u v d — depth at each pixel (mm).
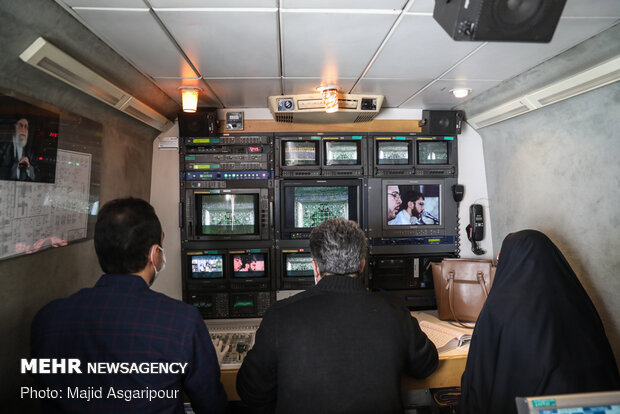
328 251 1379
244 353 2186
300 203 3322
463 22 1299
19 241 1782
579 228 2426
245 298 3275
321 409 1210
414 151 3383
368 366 1236
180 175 3242
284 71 2434
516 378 1511
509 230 3154
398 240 3385
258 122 3299
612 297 2211
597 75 2057
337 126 3336
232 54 2129
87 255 2412
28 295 1886
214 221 3283
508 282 1736
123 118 2725
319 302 1304
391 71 2451
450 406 2078
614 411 807
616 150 2143
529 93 2574
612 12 1677
